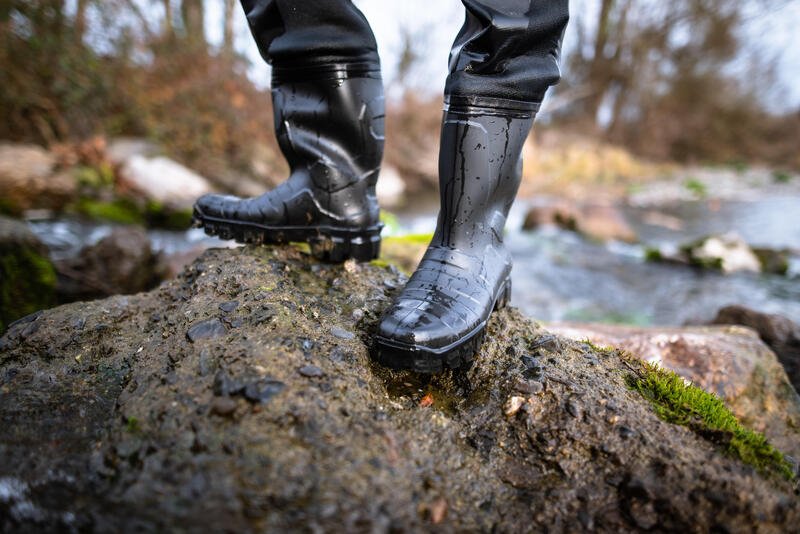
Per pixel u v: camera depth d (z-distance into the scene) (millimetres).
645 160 18359
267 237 1655
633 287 4934
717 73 18766
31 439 1001
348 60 1469
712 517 890
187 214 5945
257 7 1479
